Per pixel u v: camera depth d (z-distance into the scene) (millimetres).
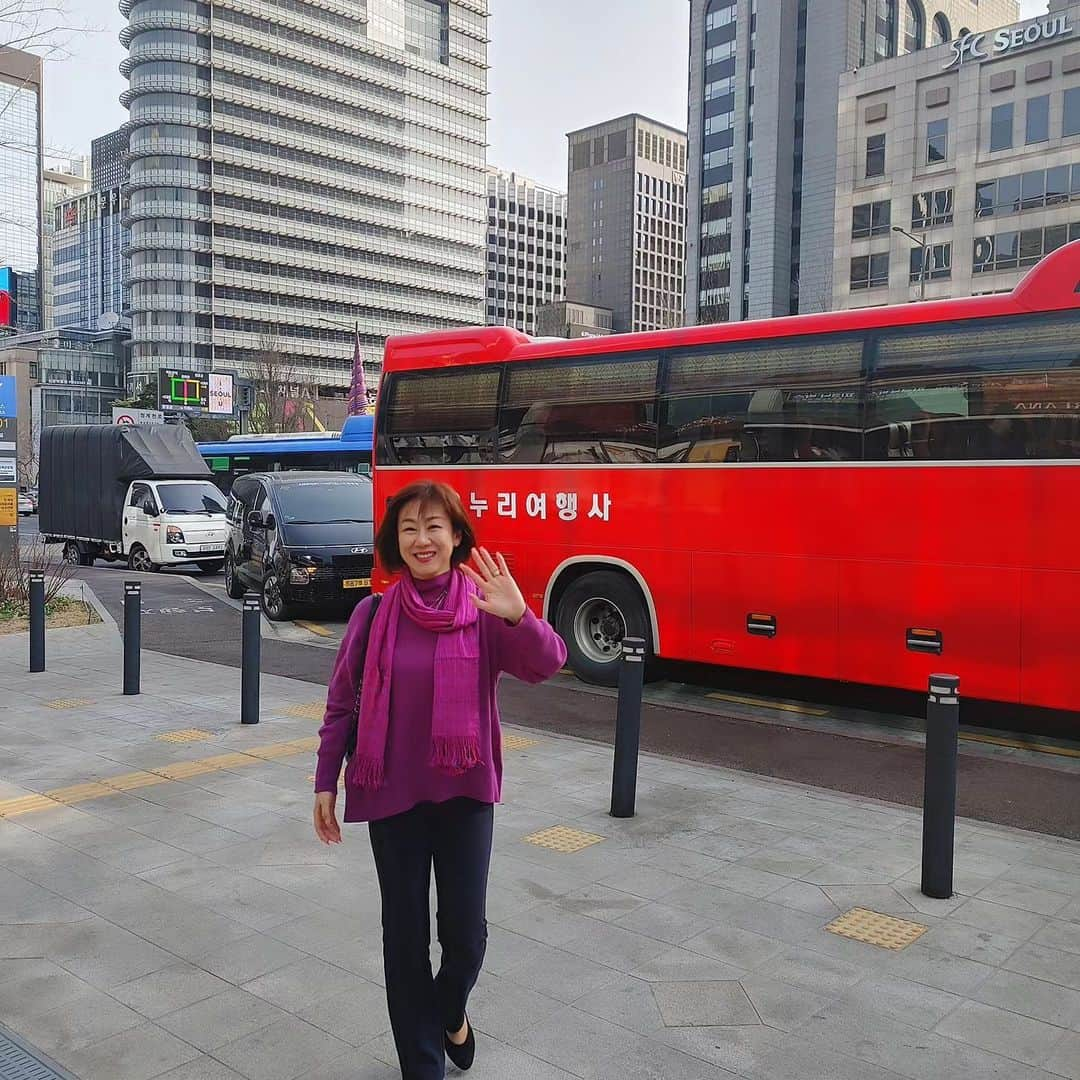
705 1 80312
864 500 8094
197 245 111875
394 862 2893
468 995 3336
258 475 16703
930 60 55281
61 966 3910
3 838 5340
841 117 59188
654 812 5836
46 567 17609
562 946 4074
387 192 128250
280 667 10883
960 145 54344
